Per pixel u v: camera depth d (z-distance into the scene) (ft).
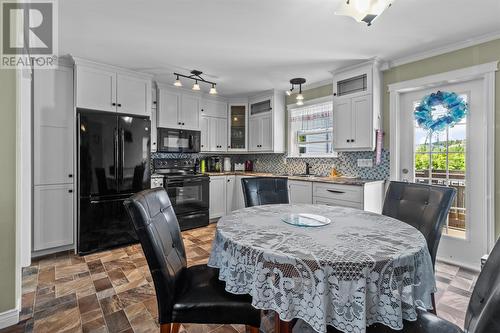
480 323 1.88
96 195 9.78
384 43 8.34
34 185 9.09
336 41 8.22
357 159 11.38
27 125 7.43
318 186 10.77
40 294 6.69
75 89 9.63
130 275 7.82
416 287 3.48
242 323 3.96
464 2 6.14
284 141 14.69
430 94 9.27
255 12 6.61
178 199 12.43
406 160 9.90
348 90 10.62
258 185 8.01
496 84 7.66
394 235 4.19
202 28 7.44
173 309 3.95
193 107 14.06
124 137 10.41
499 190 7.66
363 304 3.04
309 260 3.21
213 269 4.95
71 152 9.84
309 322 3.15
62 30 7.56
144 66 10.47
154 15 6.77
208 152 15.24
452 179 8.80
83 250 9.50
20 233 5.80
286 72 11.13
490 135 7.77
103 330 5.32
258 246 3.69
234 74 11.38
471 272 8.02
